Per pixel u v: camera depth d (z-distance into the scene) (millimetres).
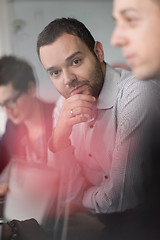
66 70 930
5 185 1087
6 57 1480
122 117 891
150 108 848
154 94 859
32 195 1013
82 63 932
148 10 474
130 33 494
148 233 811
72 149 1090
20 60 1495
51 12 2707
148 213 827
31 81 1484
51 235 897
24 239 770
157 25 477
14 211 1003
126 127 863
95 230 867
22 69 1466
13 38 2746
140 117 849
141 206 836
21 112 1482
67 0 2646
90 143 1062
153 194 831
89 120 1038
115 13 506
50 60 924
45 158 1411
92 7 2578
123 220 853
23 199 1014
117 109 980
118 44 511
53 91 2199
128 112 873
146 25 480
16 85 1442
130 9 481
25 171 1065
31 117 1473
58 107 1264
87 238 854
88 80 957
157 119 844
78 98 967
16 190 1048
